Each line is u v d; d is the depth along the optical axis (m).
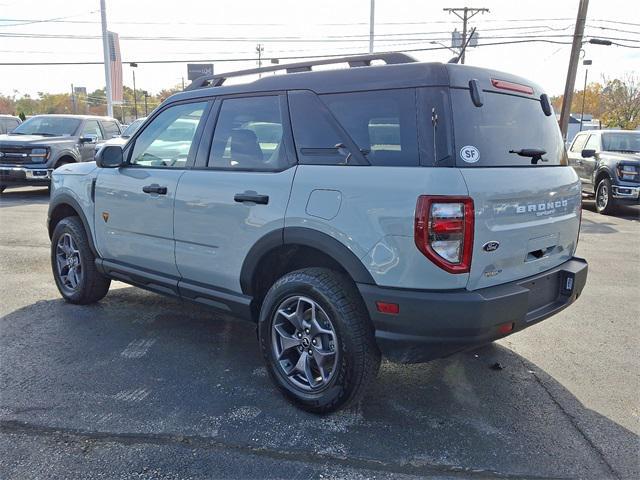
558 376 3.86
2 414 3.19
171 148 4.14
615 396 3.56
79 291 5.06
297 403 3.30
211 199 3.69
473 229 2.79
